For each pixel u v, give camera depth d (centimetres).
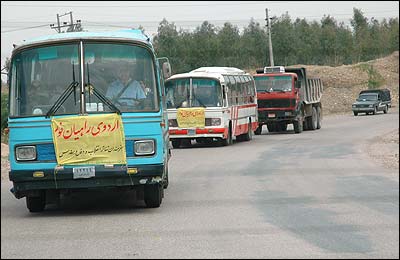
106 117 1780
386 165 2981
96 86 1808
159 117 1806
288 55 11838
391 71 12438
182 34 10812
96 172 1764
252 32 11794
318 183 2412
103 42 1831
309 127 6200
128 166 1777
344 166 2969
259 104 5616
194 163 3303
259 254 1312
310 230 1554
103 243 1459
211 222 1688
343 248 1358
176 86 4334
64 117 1778
